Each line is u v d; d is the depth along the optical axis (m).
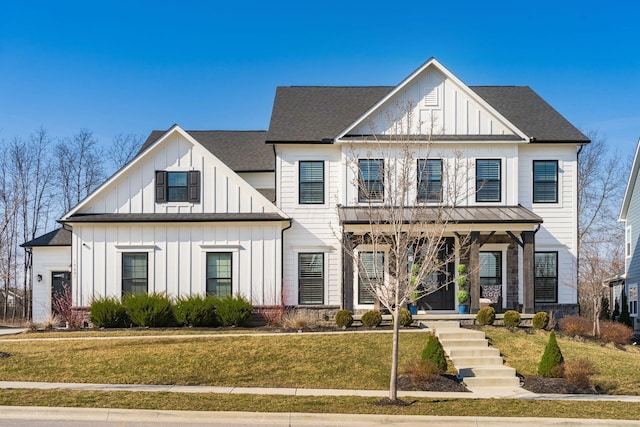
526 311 22.11
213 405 12.54
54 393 13.46
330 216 24.47
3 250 40.00
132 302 22.05
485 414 12.22
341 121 25.83
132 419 11.87
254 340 18.73
